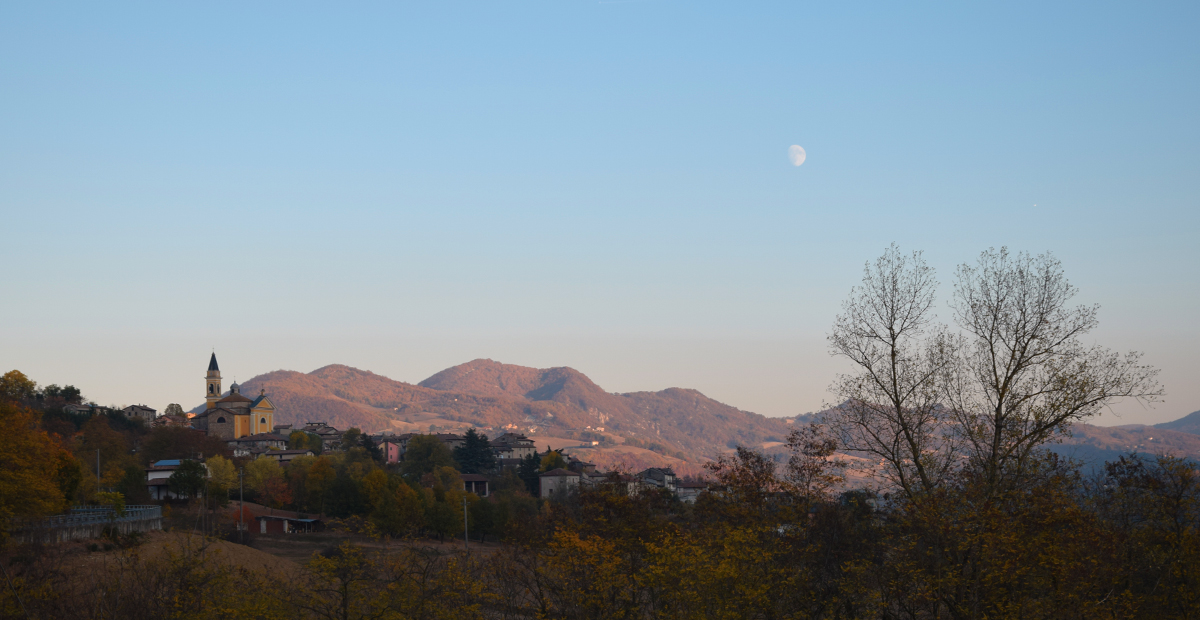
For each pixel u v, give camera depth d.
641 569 34.75
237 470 135.88
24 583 35.22
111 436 136.62
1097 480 38.66
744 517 39.56
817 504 38.03
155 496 111.75
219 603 34.38
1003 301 35.19
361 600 32.59
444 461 191.00
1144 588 37.31
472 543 117.56
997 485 33.66
